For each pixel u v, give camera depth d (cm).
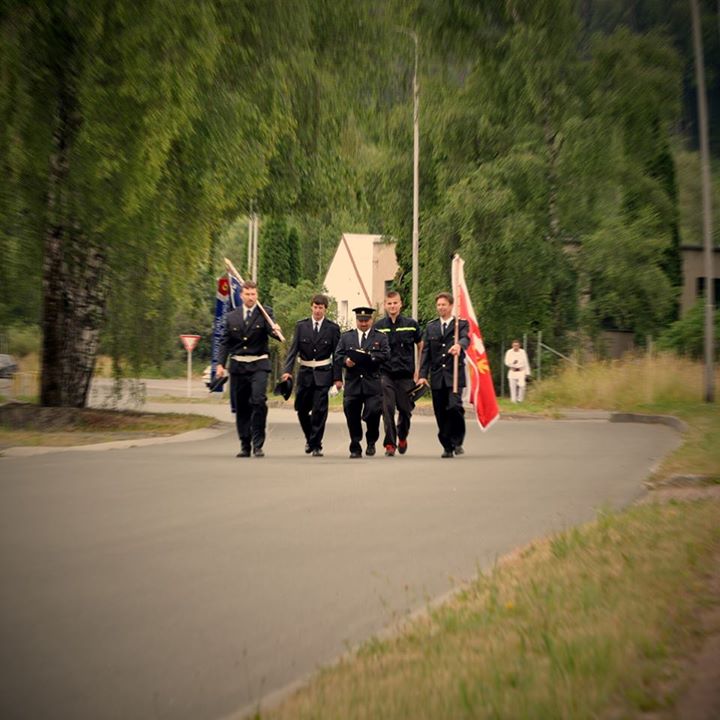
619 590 1206
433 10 8188
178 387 10588
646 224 8300
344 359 3144
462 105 8250
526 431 4516
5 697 943
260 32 4244
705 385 6294
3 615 1223
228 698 943
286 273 13850
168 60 3794
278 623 1199
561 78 8269
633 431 4512
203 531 1759
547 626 1054
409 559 1548
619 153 8275
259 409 3044
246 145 4147
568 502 2120
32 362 9262
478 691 848
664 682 860
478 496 2198
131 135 3825
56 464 2711
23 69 3759
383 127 8156
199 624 1194
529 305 8038
